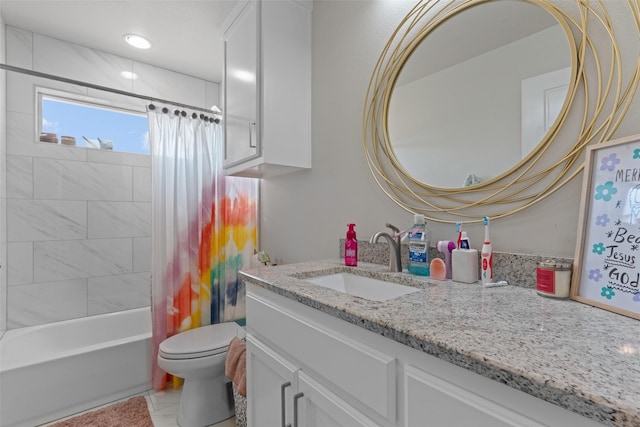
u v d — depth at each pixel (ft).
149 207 8.25
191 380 5.50
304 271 3.74
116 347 6.08
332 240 5.19
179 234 7.02
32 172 6.76
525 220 2.94
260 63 5.13
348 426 2.16
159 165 6.89
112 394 6.01
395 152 4.12
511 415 1.36
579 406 1.13
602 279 2.19
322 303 2.38
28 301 6.66
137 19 6.41
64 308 7.07
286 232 6.47
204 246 7.30
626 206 2.10
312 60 5.63
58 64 7.10
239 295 7.70
